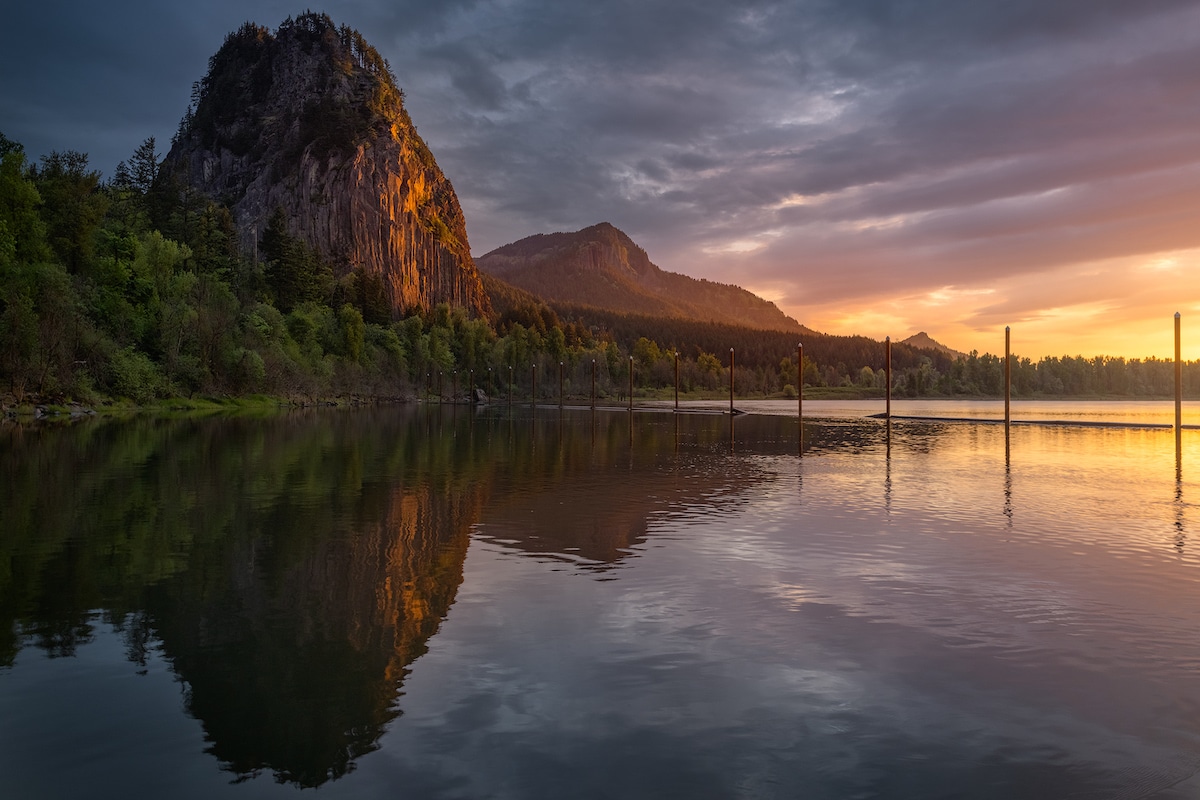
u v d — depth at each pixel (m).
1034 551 11.90
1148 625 8.09
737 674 6.69
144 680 6.55
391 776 4.94
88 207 85.31
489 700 6.13
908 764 5.13
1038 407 124.38
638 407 120.12
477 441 39.28
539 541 12.67
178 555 11.41
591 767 5.05
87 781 4.91
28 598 9.05
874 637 7.70
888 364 58.22
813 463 27.48
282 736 5.52
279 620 8.24
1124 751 5.33
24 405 55.62
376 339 163.00
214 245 131.38
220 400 87.56
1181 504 17.30
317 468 24.16
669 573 10.41
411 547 12.11
